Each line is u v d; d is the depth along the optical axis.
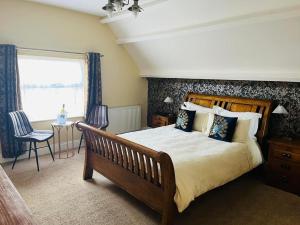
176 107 4.92
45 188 2.90
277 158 3.00
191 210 2.54
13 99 3.52
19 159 3.80
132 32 4.38
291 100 3.24
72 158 3.93
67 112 4.25
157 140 3.18
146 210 2.52
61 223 2.26
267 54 3.16
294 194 2.90
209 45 3.60
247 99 3.60
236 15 2.89
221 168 2.56
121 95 5.15
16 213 0.78
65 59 4.16
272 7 2.57
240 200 2.76
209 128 3.58
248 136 3.25
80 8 3.98
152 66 5.01
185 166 2.27
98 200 2.68
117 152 2.59
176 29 3.64
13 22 3.52
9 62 3.42
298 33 2.67
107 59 4.77
